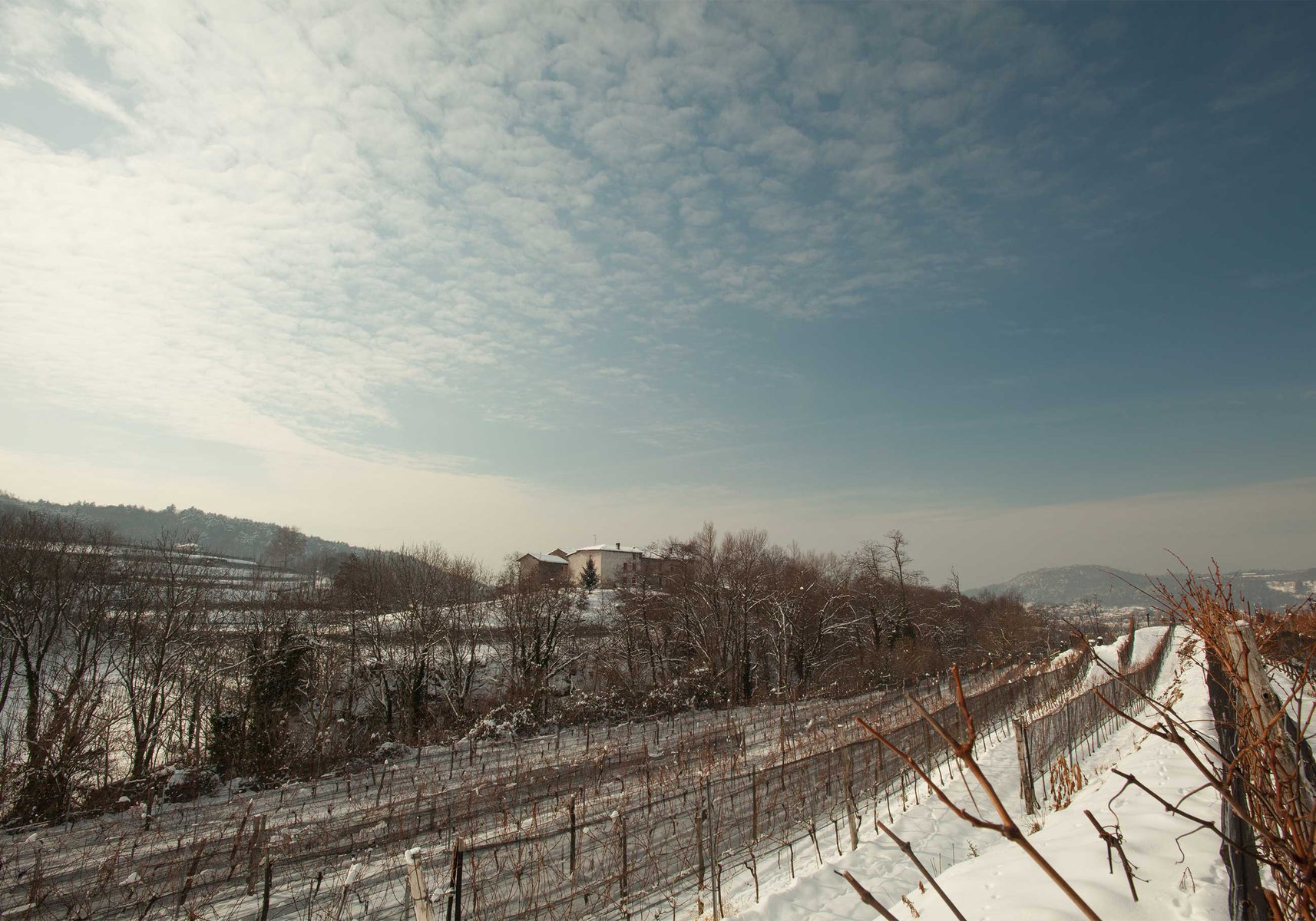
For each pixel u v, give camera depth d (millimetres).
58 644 35156
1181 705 18234
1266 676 3492
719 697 49844
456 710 41875
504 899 12008
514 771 25688
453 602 50219
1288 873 2928
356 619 48469
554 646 55469
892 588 71438
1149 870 7137
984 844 12555
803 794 17156
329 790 24938
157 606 35844
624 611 65188
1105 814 9516
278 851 16297
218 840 18000
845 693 52594
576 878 12828
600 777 22844
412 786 24375
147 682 33312
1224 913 5977
